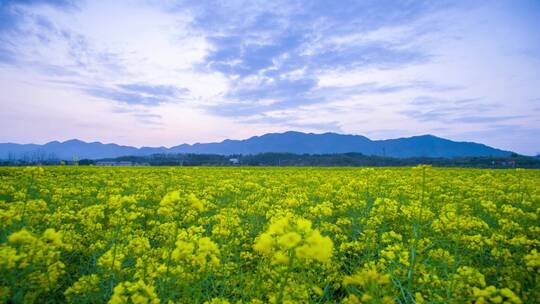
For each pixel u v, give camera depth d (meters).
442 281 4.40
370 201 10.15
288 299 4.07
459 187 15.55
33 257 4.23
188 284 4.30
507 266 5.50
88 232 7.06
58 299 4.81
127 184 16.48
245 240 7.45
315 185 17.44
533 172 35.41
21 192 10.95
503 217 8.61
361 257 6.07
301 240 2.73
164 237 7.09
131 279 4.96
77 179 19.58
